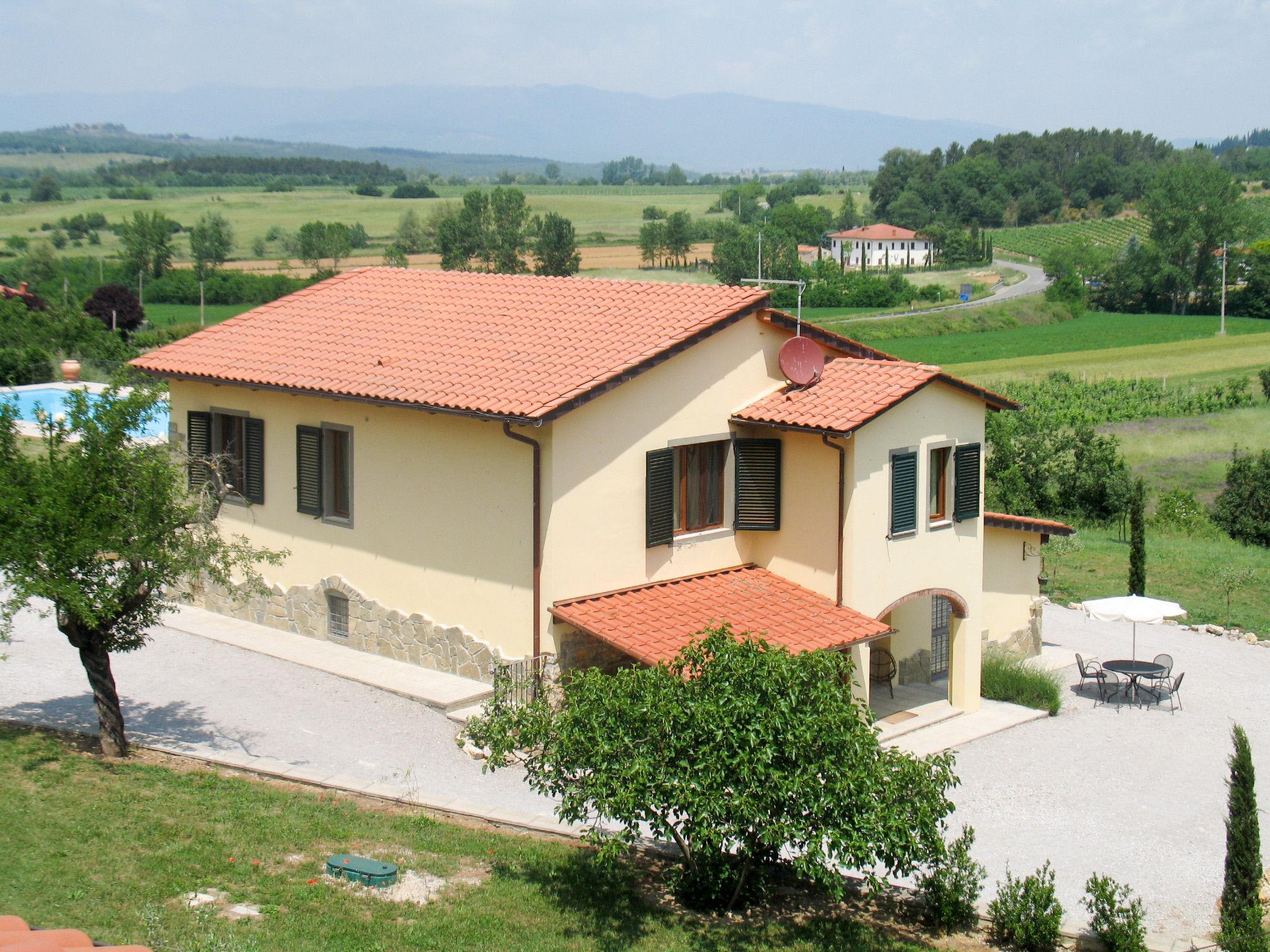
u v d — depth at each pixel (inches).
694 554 844.6
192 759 660.1
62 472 601.6
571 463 759.7
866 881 577.6
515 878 558.9
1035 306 4891.7
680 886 558.9
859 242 7209.6
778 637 771.4
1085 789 775.7
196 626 923.4
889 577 848.3
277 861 539.8
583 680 540.4
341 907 502.6
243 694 781.3
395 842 579.8
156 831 550.6
